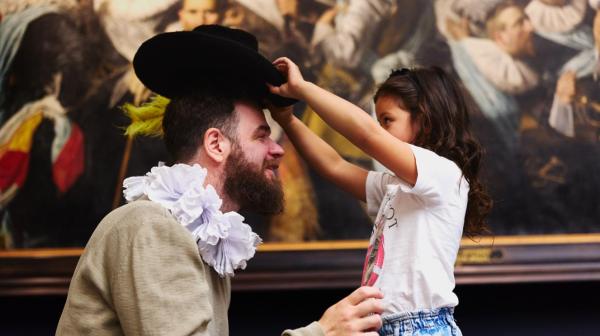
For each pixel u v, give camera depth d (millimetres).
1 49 4559
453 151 2928
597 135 4652
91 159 4520
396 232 2746
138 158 4535
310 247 4465
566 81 4684
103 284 2252
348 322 2283
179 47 2551
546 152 4637
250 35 2766
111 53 4602
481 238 4492
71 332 2264
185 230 2285
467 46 4699
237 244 2463
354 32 4676
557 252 4492
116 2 4641
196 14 4656
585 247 4504
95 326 2242
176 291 2191
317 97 2600
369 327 2312
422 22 4711
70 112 4543
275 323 4555
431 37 4699
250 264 4410
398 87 3010
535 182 4602
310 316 4566
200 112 2564
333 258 4461
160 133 2873
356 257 4469
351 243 4488
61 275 4398
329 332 2275
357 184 3145
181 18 4656
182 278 2215
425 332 2574
